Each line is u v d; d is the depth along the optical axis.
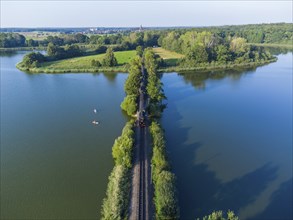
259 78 142.62
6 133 78.56
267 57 192.00
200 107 100.38
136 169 56.34
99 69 161.12
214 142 73.69
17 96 112.62
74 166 62.22
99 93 116.81
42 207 49.88
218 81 136.75
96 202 51.09
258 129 82.00
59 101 106.31
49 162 63.97
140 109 90.00
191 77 145.38
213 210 49.12
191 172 60.09
